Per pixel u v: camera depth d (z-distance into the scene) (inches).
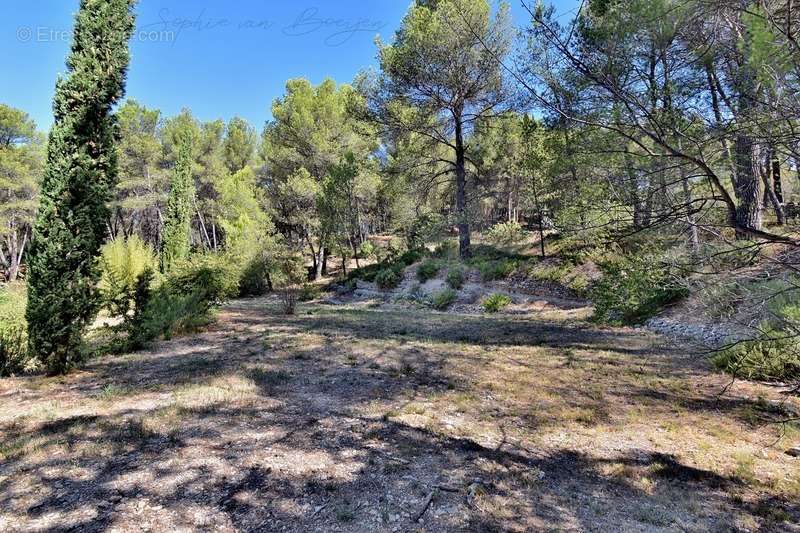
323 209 771.4
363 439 131.9
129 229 1106.1
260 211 826.8
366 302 653.9
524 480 109.4
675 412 155.5
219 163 1023.0
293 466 113.1
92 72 204.4
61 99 197.5
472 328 347.3
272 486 102.9
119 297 262.7
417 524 90.2
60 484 100.2
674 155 91.4
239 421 142.0
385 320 398.9
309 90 839.1
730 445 129.3
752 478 110.1
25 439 122.3
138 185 917.8
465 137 649.6
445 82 533.0
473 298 556.1
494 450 126.6
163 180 943.0
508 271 580.4
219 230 1103.0
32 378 192.5
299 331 325.4
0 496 94.6
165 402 157.8
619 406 162.6
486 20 433.4
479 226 808.3
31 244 196.7
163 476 105.3
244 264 695.7
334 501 97.8
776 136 83.8
